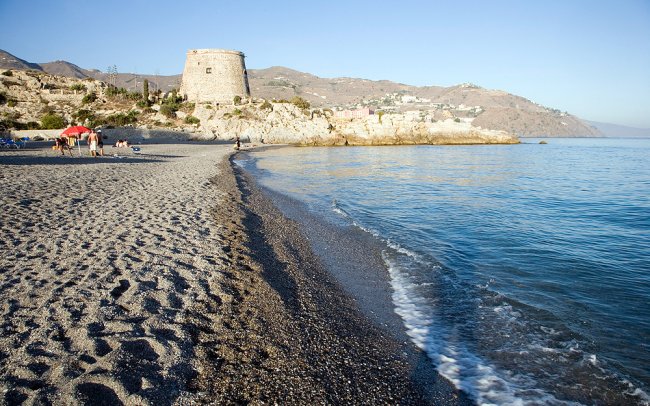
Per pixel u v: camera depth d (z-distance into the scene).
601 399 4.43
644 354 5.32
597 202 18.86
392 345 5.47
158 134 68.94
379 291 7.44
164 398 3.68
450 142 84.75
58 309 4.98
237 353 4.66
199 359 4.39
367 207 16.58
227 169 26.41
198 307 5.58
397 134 82.44
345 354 5.07
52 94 84.75
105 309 5.06
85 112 76.69
